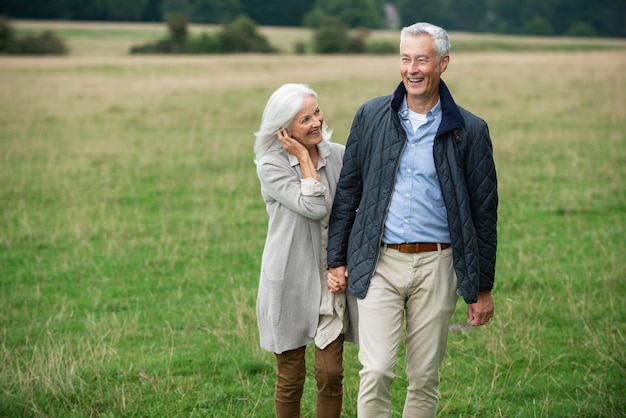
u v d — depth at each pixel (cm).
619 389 536
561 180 1286
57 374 556
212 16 11556
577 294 738
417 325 417
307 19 10956
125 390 550
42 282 832
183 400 538
